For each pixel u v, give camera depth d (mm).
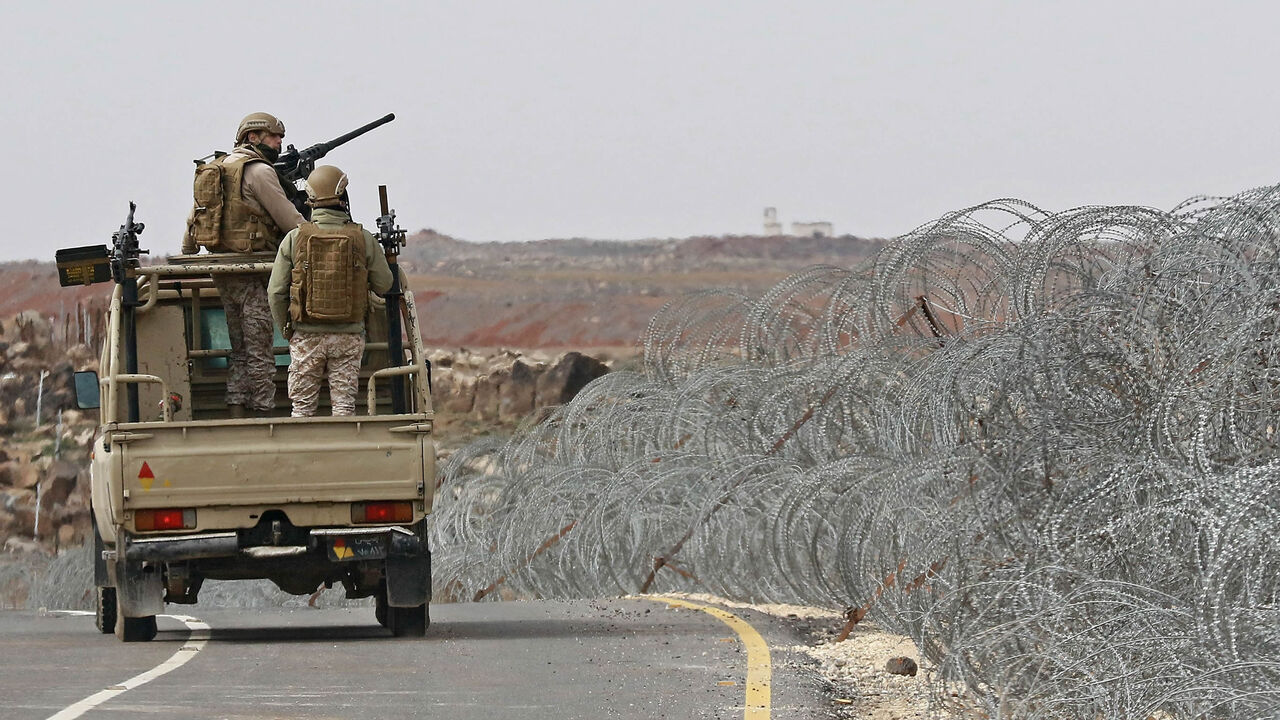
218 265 55688
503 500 76562
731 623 57125
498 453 79875
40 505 159000
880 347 55469
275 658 47844
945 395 42438
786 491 57188
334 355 53062
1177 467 34594
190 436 50969
